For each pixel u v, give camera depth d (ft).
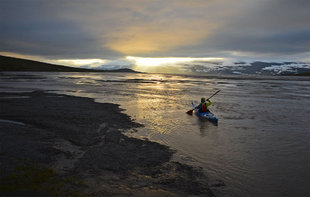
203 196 19.06
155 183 20.94
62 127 39.37
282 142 34.09
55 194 17.34
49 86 126.31
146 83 181.98
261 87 154.40
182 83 196.34
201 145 32.37
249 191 20.18
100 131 37.88
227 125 44.29
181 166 25.12
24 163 23.35
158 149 30.30
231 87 151.33
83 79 220.43
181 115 53.21
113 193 18.57
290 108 64.34
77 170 22.75
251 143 33.58
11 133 34.01
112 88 124.36
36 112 51.11
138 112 55.52
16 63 539.70
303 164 26.30
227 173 23.70
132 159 26.55
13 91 94.07
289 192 20.18
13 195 16.88
